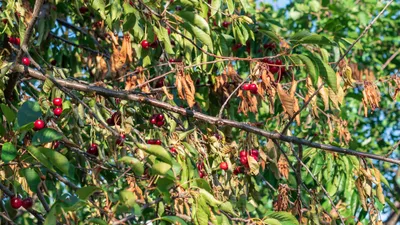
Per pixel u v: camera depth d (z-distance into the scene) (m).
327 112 6.11
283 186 4.93
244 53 6.10
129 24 4.52
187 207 3.92
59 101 4.40
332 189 5.34
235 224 4.73
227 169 4.60
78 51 6.19
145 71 5.60
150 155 3.72
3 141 3.63
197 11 5.27
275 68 5.20
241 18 4.96
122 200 3.37
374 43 9.48
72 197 3.44
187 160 4.01
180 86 4.35
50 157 3.42
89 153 4.82
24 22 4.89
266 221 4.12
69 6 6.06
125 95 4.61
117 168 4.59
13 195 4.00
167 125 5.09
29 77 4.65
